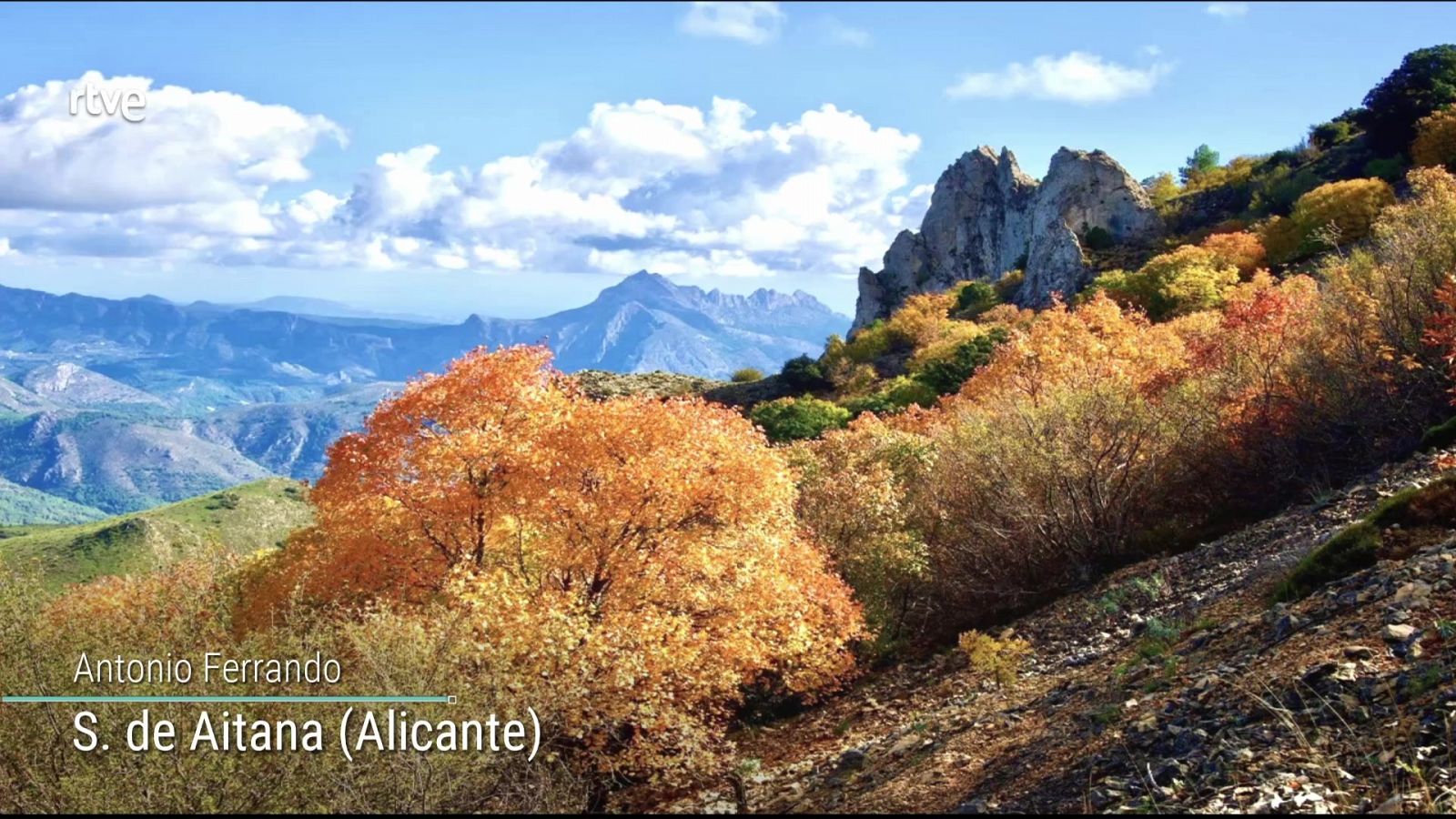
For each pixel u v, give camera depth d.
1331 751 6.95
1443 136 70.88
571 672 12.34
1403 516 12.20
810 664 17.28
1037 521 21.73
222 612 15.88
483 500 16.58
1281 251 65.19
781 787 12.76
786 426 61.28
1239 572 15.54
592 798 13.41
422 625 12.20
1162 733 8.42
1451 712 6.66
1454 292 17.17
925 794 9.73
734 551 16.53
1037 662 15.88
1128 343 36.47
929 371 66.81
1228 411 22.34
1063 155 107.69
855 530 23.27
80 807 8.21
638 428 16.78
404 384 18.53
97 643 10.52
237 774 8.39
